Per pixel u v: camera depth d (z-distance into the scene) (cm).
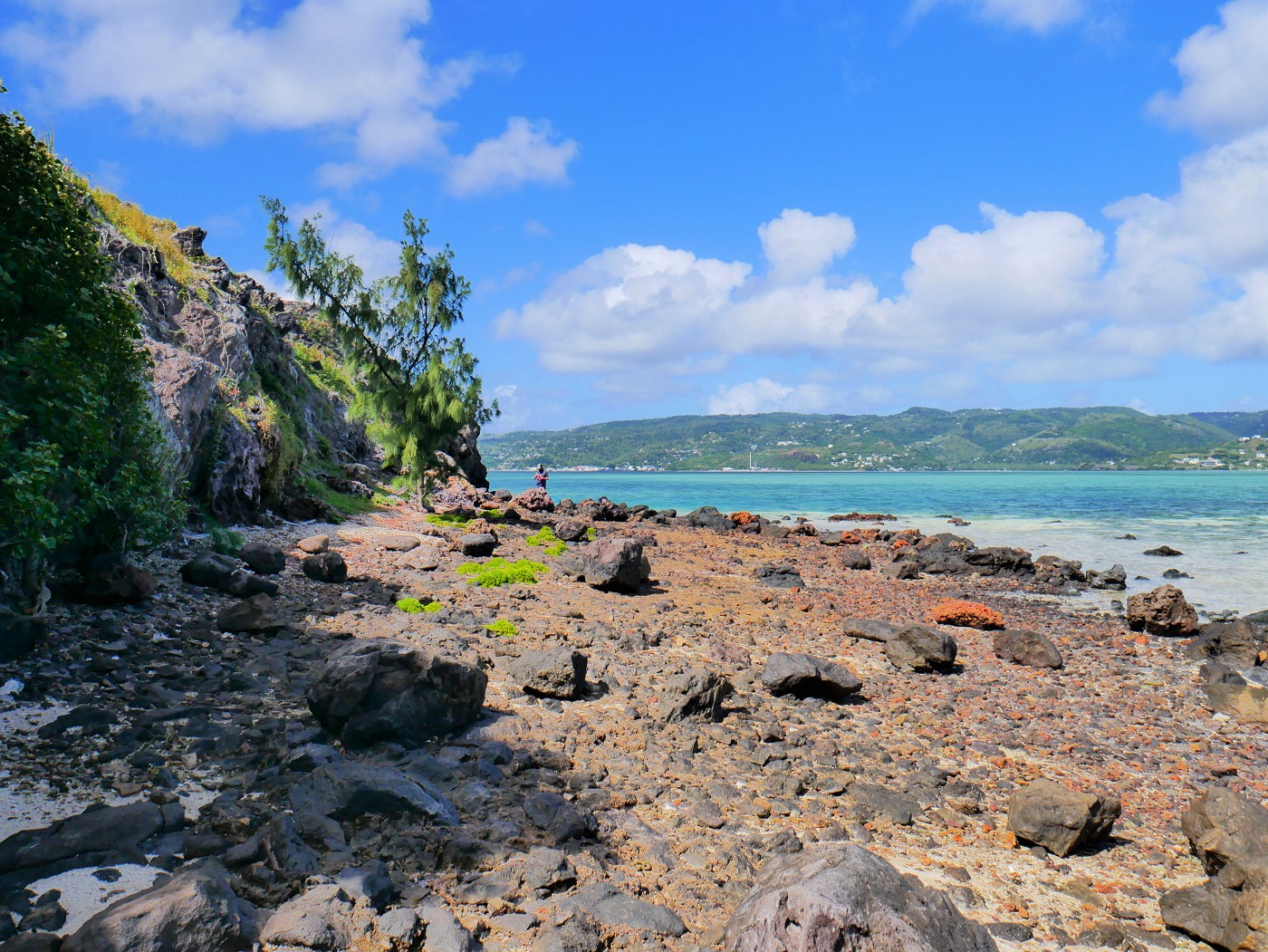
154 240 3412
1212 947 671
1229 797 827
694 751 1075
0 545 991
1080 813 846
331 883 586
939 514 7200
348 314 3647
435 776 845
